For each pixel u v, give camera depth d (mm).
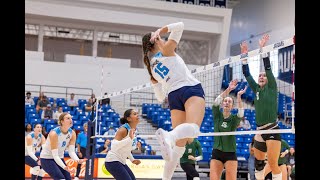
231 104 5883
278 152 5066
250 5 20312
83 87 16953
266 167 6660
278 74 14562
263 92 5195
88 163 7805
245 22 20703
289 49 14336
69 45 20750
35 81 16422
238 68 12867
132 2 17625
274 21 18328
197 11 18328
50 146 5961
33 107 14742
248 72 5430
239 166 12328
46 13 16812
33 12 16672
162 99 3914
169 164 3541
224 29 18625
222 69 13008
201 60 19906
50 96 16609
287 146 8062
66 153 10484
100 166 10336
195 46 20078
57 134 5941
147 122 15656
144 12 17906
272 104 5117
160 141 2957
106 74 17219
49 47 20516
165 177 3600
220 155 5832
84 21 17516
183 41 19969
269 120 5125
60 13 16969
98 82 17125
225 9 18625
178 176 12492
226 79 12930
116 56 21234
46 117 14320
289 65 14414
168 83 3459
